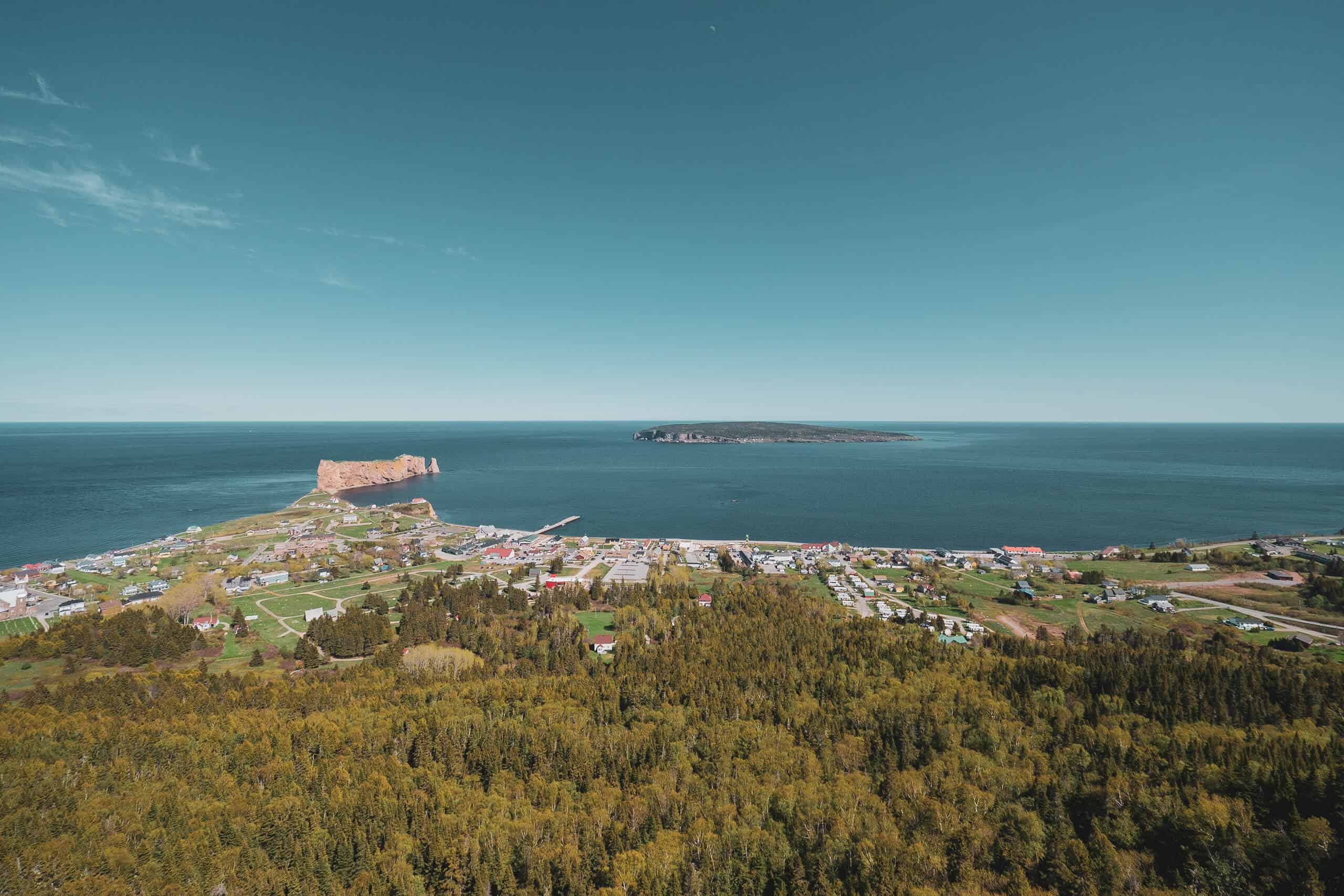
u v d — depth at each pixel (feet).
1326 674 463.01
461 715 429.79
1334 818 302.86
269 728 413.39
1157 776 349.20
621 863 310.24
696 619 647.56
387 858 321.11
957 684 465.06
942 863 307.17
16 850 302.66
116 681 487.61
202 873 305.73
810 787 357.82
